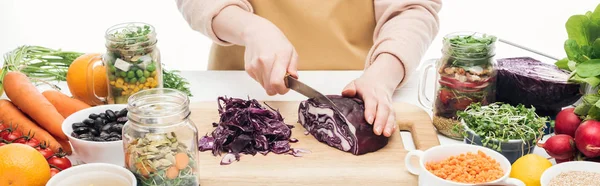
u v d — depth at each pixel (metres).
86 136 1.93
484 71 2.04
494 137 1.88
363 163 1.98
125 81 2.19
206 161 2.00
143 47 2.18
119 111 2.04
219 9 2.50
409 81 2.62
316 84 2.59
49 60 2.51
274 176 1.91
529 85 2.07
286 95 2.51
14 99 2.12
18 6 4.79
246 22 2.41
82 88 2.28
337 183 1.90
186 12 2.62
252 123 2.06
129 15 4.85
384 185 1.89
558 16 4.38
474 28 4.55
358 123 2.01
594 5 4.41
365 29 2.80
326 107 2.08
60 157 1.89
